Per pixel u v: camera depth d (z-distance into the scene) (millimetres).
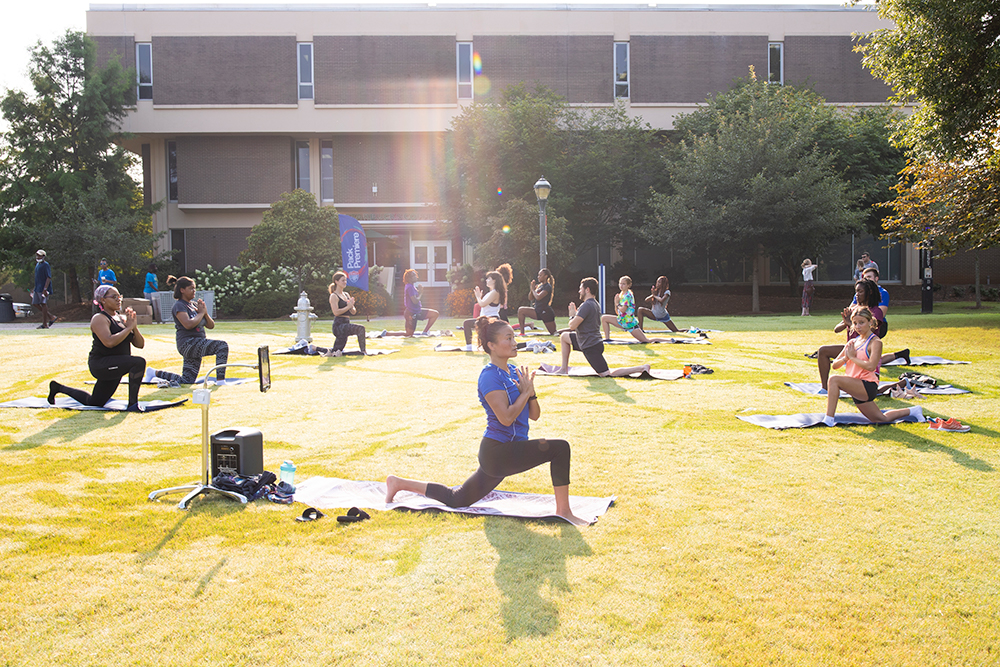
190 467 4949
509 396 3852
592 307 9086
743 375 9227
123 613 2818
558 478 3828
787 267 28875
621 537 3605
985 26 12430
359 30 30625
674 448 5449
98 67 28125
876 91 31688
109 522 3818
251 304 23281
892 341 12625
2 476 4691
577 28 31047
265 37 30359
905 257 31609
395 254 32000
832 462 5035
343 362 10930
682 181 26922
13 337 14898
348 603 2900
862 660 2500
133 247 26125
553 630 2688
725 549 3447
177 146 31000
